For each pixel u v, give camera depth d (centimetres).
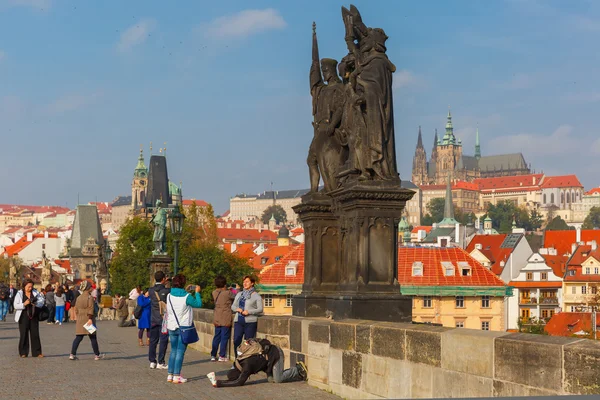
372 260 1529
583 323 10988
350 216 1562
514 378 1002
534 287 14388
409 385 1240
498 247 16838
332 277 1817
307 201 1820
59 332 4084
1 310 5275
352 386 1432
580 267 14262
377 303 1515
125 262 11156
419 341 1214
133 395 1642
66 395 1645
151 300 2230
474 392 1079
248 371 1712
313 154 1834
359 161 1553
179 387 1767
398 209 1539
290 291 10356
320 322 1590
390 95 1567
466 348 1098
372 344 1361
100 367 2242
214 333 2569
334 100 1788
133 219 11400
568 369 921
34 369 2183
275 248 18588
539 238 19700
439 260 10325
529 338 998
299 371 1694
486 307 10156
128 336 3738
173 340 1861
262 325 1945
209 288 10238
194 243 10481
